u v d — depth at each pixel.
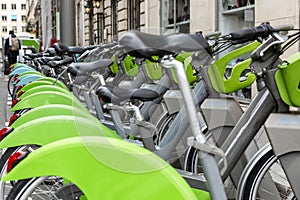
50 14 24.41
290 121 2.38
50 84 4.65
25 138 2.59
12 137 2.59
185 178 2.50
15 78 7.52
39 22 38.88
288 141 2.36
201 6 9.75
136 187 1.96
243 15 8.58
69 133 2.59
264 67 2.51
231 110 2.86
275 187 2.75
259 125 2.62
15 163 2.27
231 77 3.10
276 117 2.41
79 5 25.03
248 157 2.89
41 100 3.72
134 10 15.26
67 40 11.76
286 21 7.06
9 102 10.00
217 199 2.05
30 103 3.72
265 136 2.61
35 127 2.61
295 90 2.41
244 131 2.63
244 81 3.12
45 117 2.66
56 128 2.59
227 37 2.49
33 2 53.16
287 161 2.38
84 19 23.33
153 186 1.95
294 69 2.39
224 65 3.09
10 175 1.96
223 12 9.14
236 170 2.91
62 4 11.71
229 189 2.94
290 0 6.96
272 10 7.36
